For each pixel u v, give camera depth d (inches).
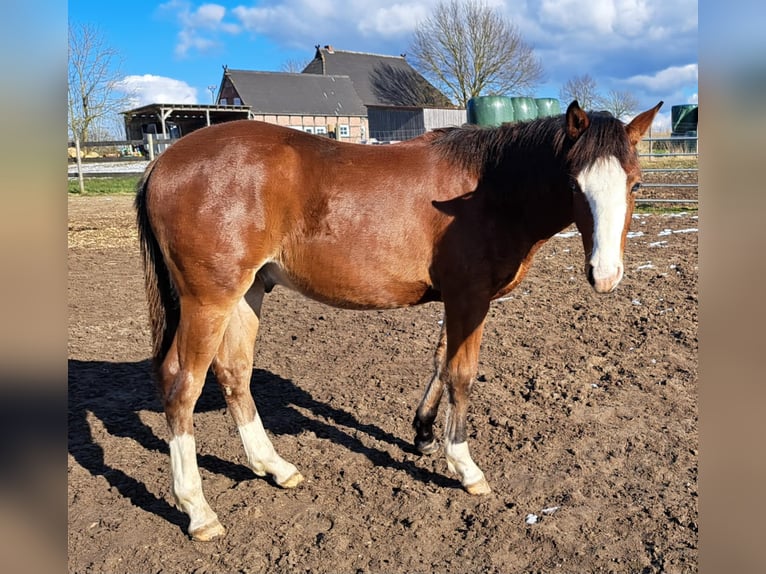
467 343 123.6
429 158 124.8
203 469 139.7
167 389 117.1
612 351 199.0
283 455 144.6
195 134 119.5
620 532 111.1
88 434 156.5
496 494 125.4
